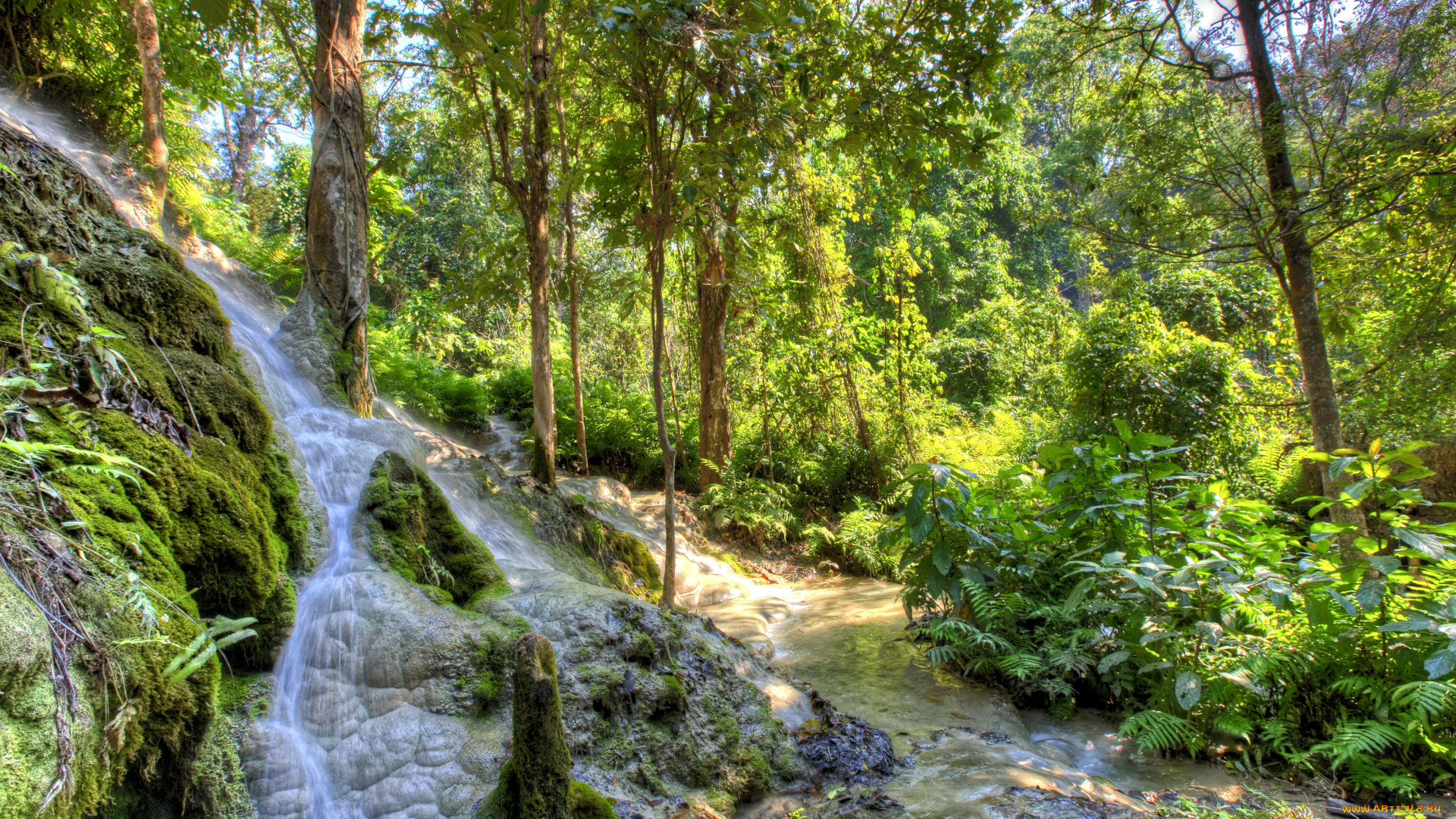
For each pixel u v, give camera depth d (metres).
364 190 6.86
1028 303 20.45
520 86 7.44
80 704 2.11
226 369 4.44
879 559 9.66
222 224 11.12
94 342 3.10
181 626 2.61
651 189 6.40
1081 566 5.22
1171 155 6.93
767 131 6.07
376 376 10.55
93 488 2.67
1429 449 8.34
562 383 13.72
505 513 6.95
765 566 10.30
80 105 9.16
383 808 2.97
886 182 8.48
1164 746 4.29
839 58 7.19
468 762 3.14
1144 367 9.96
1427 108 6.19
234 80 11.51
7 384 2.55
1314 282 6.53
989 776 3.76
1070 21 7.51
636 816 3.11
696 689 4.06
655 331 6.51
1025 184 24.41
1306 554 5.02
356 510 4.47
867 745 4.15
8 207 3.46
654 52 5.98
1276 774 4.06
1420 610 3.94
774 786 3.77
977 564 5.66
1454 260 6.69
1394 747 3.93
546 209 8.10
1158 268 7.95
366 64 7.84
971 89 7.06
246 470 3.77
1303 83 6.72
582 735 3.47
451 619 3.74
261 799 2.85
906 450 12.33
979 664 5.27
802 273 12.16
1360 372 8.01
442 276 20.20
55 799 1.96
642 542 8.60
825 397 12.30
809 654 6.23
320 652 3.47
